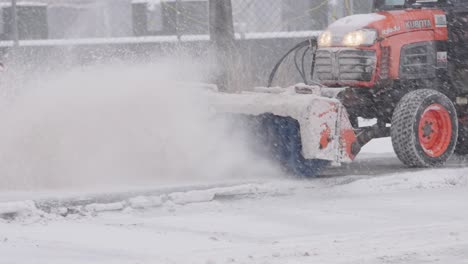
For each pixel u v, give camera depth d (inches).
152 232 829.8
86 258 716.7
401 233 805.9
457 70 1227.9
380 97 1195.9
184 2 1963.6
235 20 2057.1
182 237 805.2
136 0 2044.8
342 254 716.7
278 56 1786.4
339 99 1138.7
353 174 1141.7
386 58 1157.1
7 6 1956.2
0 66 1341.0
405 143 1136.8
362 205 967.0
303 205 973.2
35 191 1003.9
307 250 735.7
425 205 960.9
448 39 1226.0
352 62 1147.9
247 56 1590.8
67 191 998.4
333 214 916.6
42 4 2003.0
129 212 937.5
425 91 1157.7
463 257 700.0
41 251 743.7
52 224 874.1
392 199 1004.6
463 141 1275.8
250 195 1026.1
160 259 708.7
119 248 755.4
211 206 972.6
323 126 1072.8
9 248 755.4
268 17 2060.8
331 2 2010.3
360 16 1187.3
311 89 1109.7
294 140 1112.8
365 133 1151.0
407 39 1173.1
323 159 1082.7
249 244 771.4
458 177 1116.5
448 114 1168.8
